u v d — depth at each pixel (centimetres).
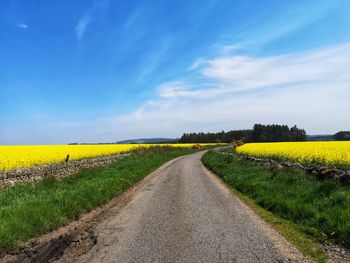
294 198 1178
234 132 17088
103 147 5553
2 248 764
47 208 1051
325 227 873
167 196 1453
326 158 2144
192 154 6412
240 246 764
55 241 840
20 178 1675
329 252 729
